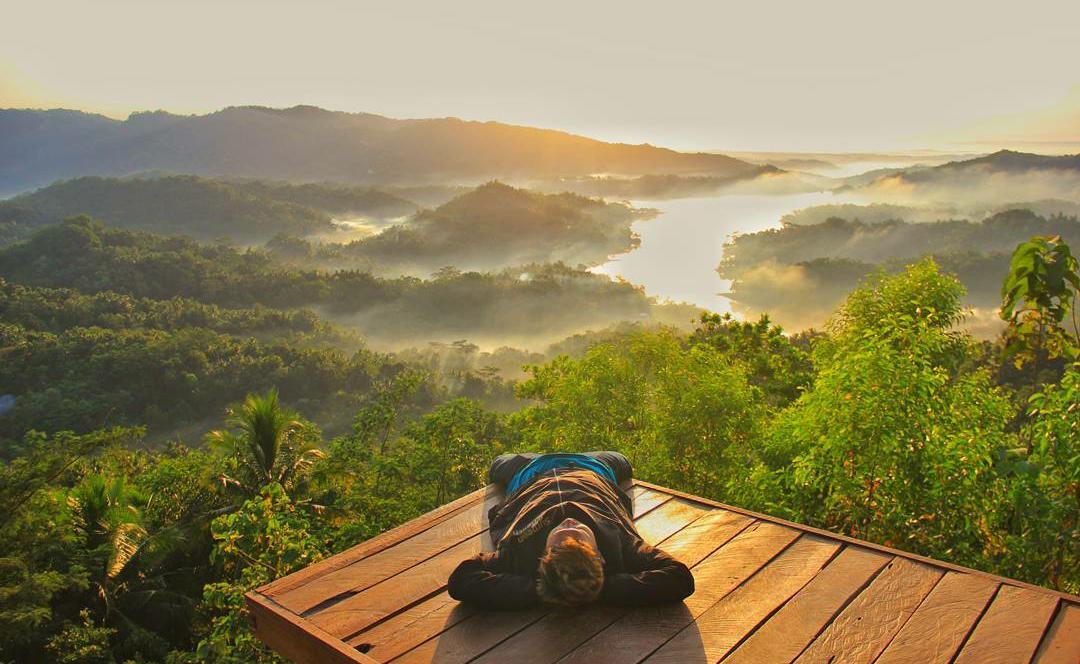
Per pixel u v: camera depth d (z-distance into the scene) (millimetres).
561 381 7934
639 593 2299
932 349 4750
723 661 2055
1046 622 2184
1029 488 3875
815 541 2754
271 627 2383
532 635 2189
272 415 17484
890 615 2258
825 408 4504
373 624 2260
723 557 2652
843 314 7508
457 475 13211
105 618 14664
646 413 7207
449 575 2537
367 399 94750
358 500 13930
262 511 6070
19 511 14844
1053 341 4406
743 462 6480
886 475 4379
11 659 13258
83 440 17188
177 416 86188
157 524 17828
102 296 136875
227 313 147125
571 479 2727
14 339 96250
